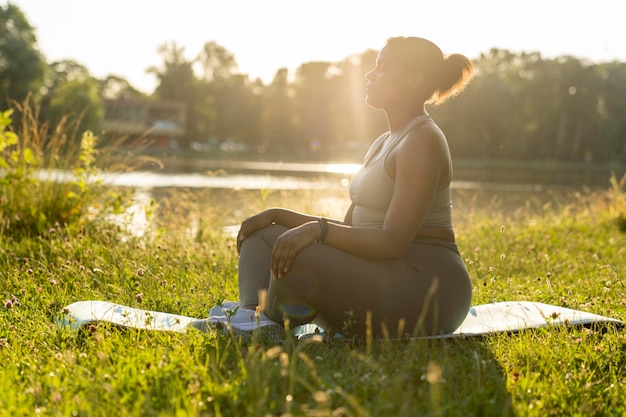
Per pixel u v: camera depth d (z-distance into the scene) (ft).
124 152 25.45
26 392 7.64
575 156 261.44
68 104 95.76
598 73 267.80
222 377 7.59
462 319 10.19
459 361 8.91
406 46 10.07
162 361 8.19
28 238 19.11
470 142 241.76
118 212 23.08
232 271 17.17
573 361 9.36
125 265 15.78
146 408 6.79
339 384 7.51
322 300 9.45
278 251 9.30
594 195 48.55
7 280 14.39
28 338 10.55
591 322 11.12
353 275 9.36
